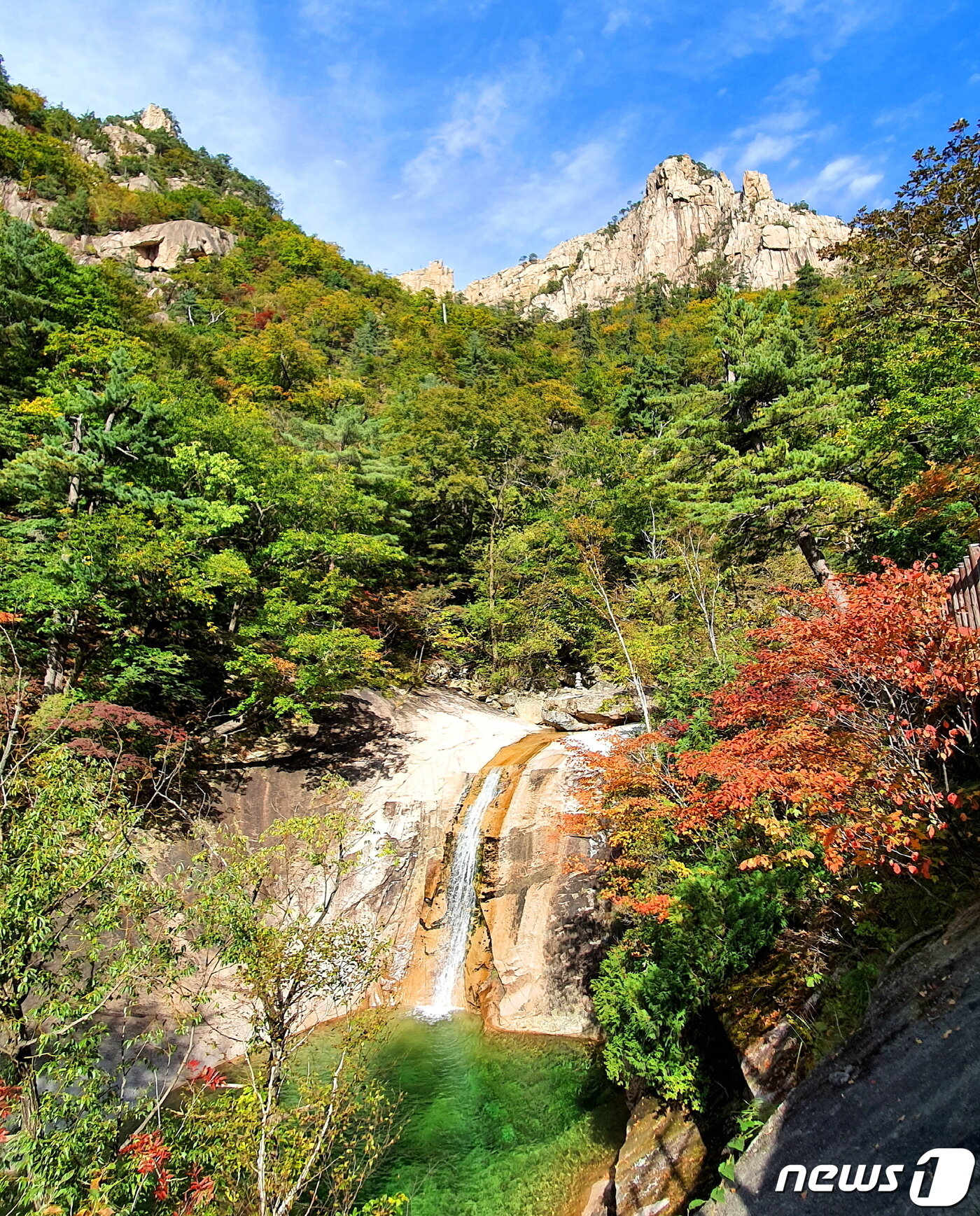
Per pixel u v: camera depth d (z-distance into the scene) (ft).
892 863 22.44
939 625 22.89
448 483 110.32
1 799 23.30
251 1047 23.72
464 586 110.42
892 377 63.82
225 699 63.72
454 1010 46.09
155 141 387.14
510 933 47.88
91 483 51.96
